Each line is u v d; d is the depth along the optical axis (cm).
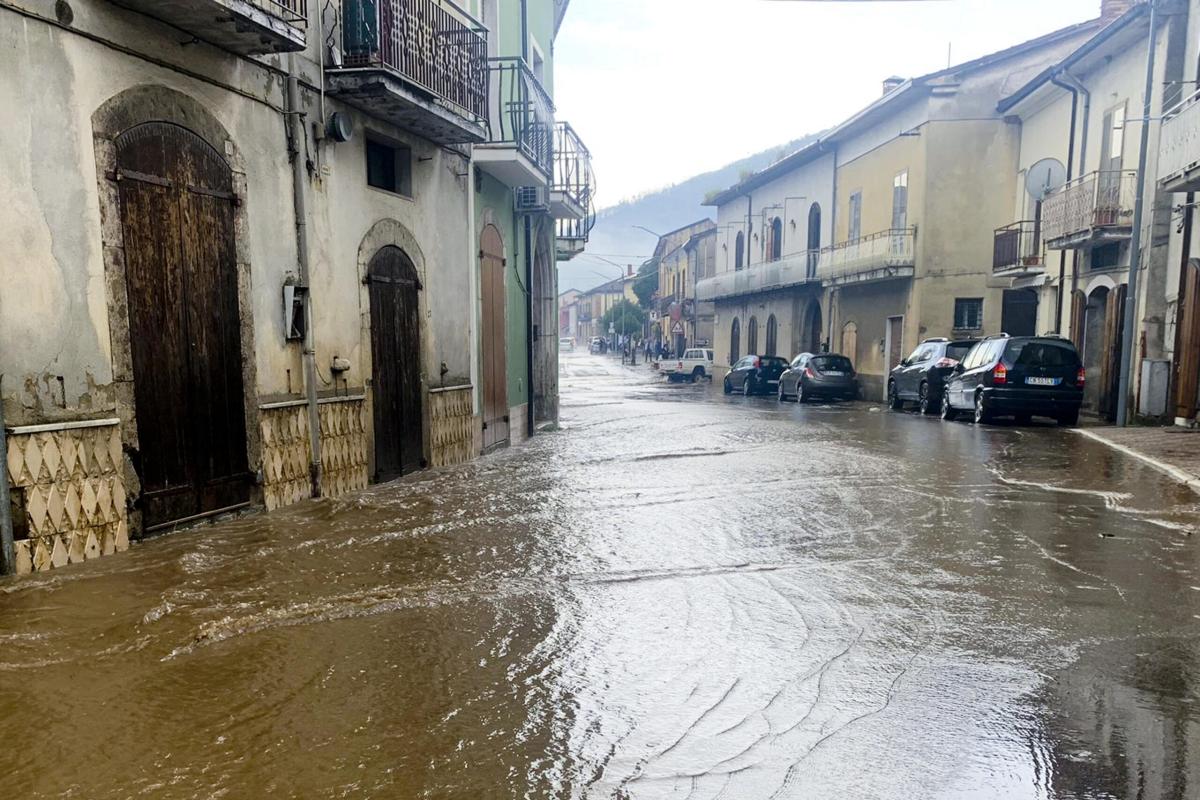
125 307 632
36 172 561
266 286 794
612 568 607
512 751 334
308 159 856
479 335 1312
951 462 1142
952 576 586
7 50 542
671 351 6234
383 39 919
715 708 376
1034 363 1662
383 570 595
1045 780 315
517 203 1517
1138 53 1758
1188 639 462
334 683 398
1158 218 1639
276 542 671
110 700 376
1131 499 862
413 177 1080
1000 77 2434
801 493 914
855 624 488
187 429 698
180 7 635
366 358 967
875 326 2853
